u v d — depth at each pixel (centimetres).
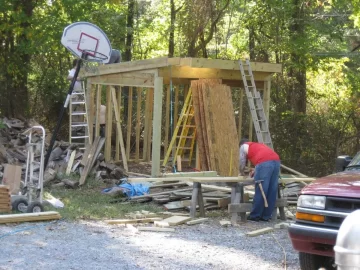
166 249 841
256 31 2223
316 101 2164
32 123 1791
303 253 726
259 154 1094
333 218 677
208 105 1530
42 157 1056
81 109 1748
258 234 973
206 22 2147
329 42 2158
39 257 763
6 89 2038
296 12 2120
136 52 2578
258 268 757
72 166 1473
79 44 1355
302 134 2058
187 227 1020
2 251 786
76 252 800
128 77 1603
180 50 2303
